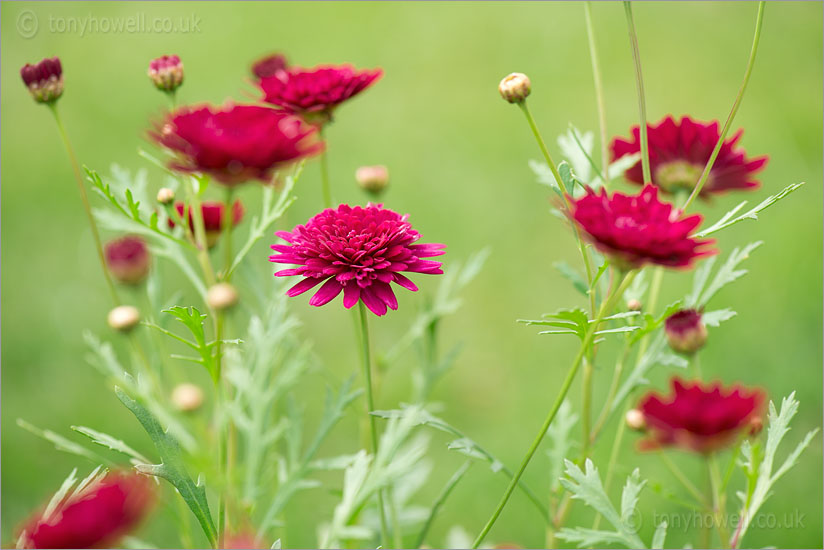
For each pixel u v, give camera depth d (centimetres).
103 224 73
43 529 60
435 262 66
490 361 105
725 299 103
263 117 66
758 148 126
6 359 104
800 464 88
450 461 93
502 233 122
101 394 100
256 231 69
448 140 140
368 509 74
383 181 76
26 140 140
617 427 92
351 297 65
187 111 66
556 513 70
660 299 102
